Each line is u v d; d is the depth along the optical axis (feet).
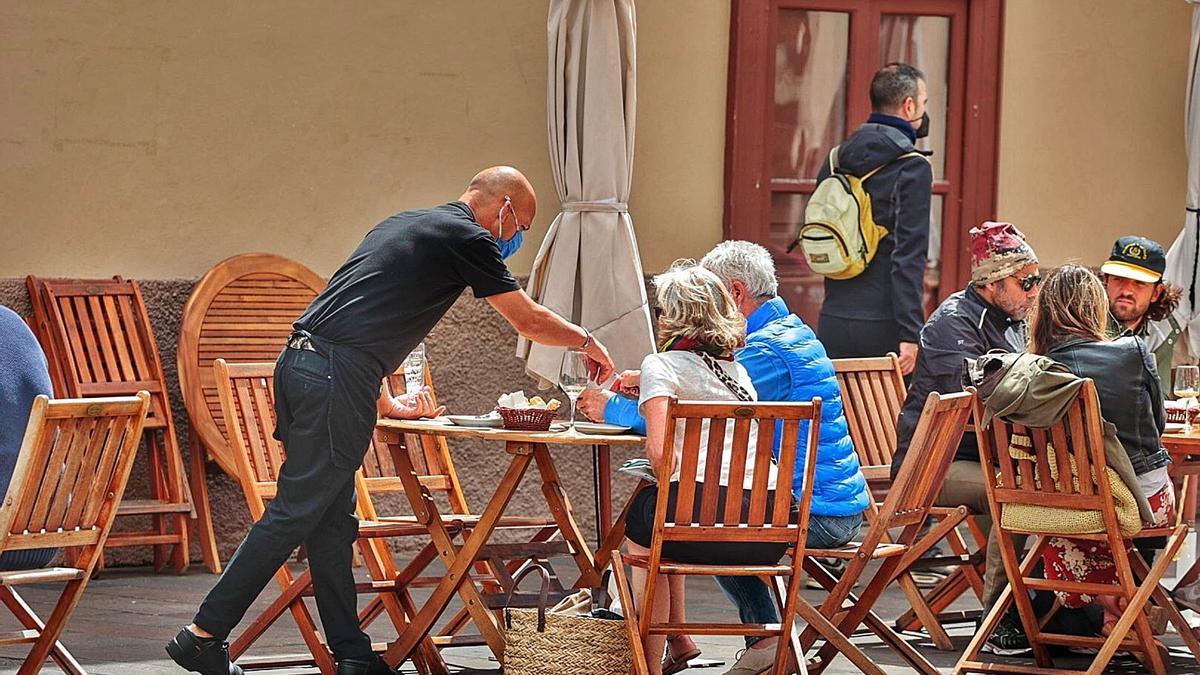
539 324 30.58
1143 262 37.50
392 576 34.17
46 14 43.37
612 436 29.84
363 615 34.09
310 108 45.88
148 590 40.86
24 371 28.55
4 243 43.16
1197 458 38.09
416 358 31.94
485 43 47.37
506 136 47.65
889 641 31.55
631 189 49.01
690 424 27.17
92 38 43.83
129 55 44.19
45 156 43.52
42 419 26.02
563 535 31.58
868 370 40.06
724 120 49.75
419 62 46.78
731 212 49.52
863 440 39.40
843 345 46.11
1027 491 31.68
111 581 42.06
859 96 50.57
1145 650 32.32
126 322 43.60
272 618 31.19
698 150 49.57
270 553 28.63
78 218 43.88
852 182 45.42
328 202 46.16
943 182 51.72
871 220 45.24
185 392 43.14
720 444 27.25
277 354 44.70
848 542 30.78
